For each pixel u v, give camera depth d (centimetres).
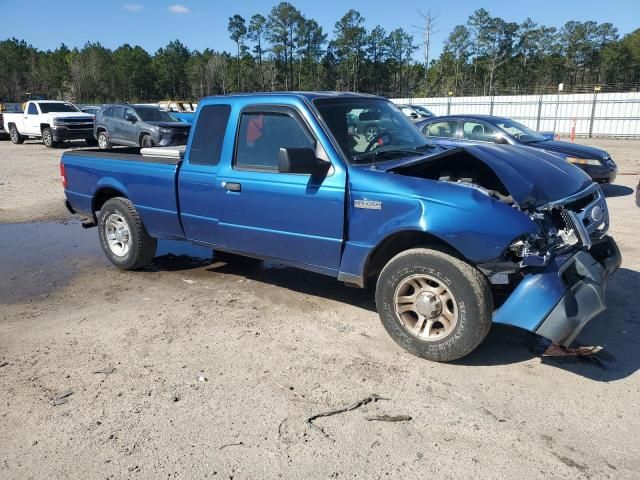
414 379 363
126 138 1883
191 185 510
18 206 1020
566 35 9081
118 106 1922
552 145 1018
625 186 1160
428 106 3556
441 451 290
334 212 414
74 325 462
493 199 359
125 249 598
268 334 438
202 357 399
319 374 372
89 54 9562
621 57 8462
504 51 8444
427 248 380
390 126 490
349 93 495
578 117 2917
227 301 513
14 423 320
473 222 352
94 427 315
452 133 1065
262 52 9712
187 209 523
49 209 993
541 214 362
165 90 11619
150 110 1894
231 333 440
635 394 340
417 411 327
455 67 8412
